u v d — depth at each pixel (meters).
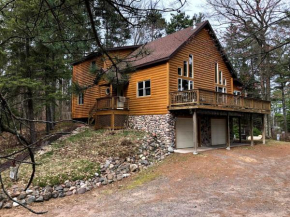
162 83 13.19
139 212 5.74
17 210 6.55
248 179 8.16
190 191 7.13
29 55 12.84
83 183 8.31
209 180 8.12
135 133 13.31
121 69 3.77
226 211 5.51
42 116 19.42
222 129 17.08
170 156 11.70
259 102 16.17
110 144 11.40
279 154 12.85
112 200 6.88
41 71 13.34
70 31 3.33
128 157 10.40
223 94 13.03
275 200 6.17
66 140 12.52
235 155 11.86
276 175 8.66
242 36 6.50
